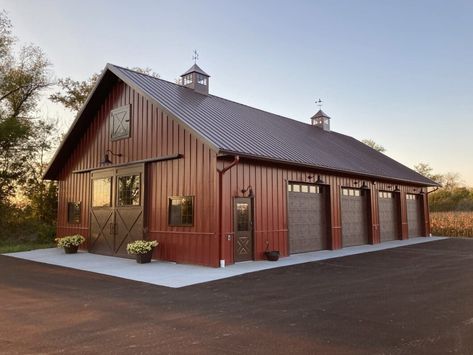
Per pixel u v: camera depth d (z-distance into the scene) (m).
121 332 4.73
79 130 14.82
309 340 4.38
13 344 4.33
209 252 10.12
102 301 6.43
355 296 6.66
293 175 12.87
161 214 11.46
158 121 11.76
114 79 13.52
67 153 15.56
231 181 10.59
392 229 18.80
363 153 20.33
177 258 10.91
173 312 5.68
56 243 15.93
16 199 21.14
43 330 4.84
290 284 7.79
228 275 8.84
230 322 5.13
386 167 19.12
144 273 9.23
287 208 12.52
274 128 15.35
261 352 4.02
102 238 13.48
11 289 7.51
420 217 21.53
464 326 4.85
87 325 5.04
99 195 13.86
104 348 4.17
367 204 16.86
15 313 5.70
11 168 20.44
